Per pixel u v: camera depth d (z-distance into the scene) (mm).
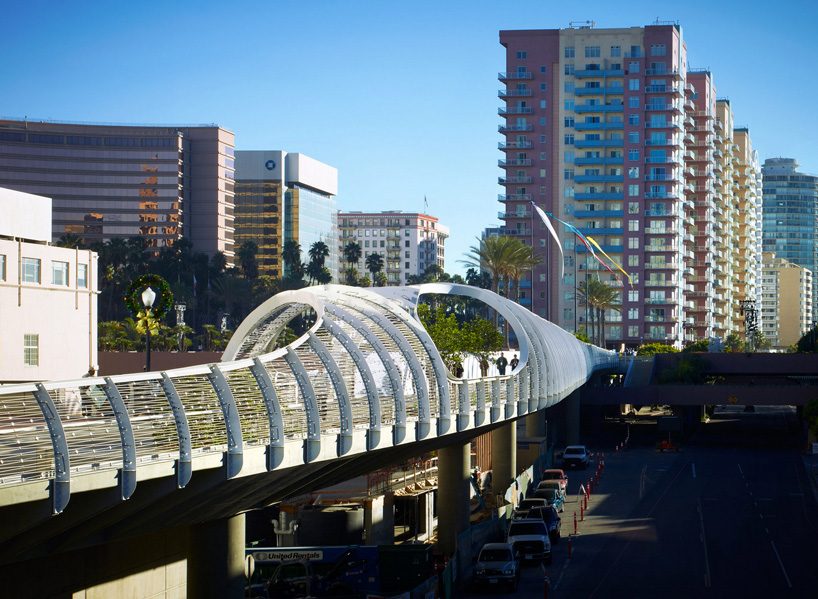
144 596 36781
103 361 71125
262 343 45188
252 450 28281
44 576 31109
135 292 46344
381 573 45062
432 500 62656
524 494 71375
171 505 27703
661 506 70562
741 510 68812
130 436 23609
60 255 58281
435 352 42656
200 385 27984
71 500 23984
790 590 46438
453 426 44062
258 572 45344
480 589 47250
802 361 135750
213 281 194750
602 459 93438
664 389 118375
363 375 35406
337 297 42531
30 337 55812
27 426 22141
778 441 116250
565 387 71812
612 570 51094
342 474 39906
